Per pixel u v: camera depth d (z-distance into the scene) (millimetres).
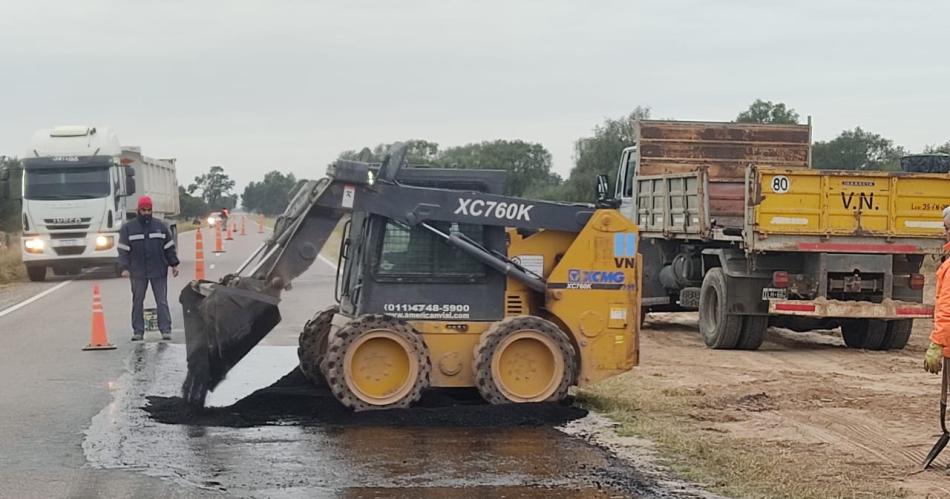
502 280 10586
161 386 11992
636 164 19719
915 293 15547
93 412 10531
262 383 12203
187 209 106812
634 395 11531
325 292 23297
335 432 9516
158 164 36500
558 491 7711
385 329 10094
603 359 10680
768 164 20078
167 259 16172
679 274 17922
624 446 9125
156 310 16984
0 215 52125
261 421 9953
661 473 8234
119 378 12547
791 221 15062
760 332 15711
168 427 9797
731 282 15641
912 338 17625
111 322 18406
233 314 10344
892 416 10594
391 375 10195
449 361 10469
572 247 10609
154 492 7676
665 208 17766
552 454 8797
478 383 10188
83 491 7707
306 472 8195
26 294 24672
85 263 29188
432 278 10469
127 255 15961
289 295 22578
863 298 15562
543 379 10359
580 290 10625
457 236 10398
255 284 10531
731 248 16062
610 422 10102
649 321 20172
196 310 10750
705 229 16062
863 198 15156
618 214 10695
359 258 10680
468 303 10523
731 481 8008
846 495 7641
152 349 15023
